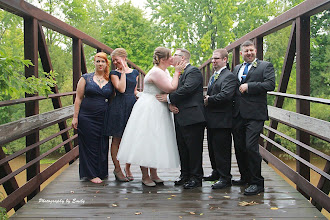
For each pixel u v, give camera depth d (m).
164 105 3.54
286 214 2.84
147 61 24.98
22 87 2.66
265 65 3.28
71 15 19.38
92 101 3.79
